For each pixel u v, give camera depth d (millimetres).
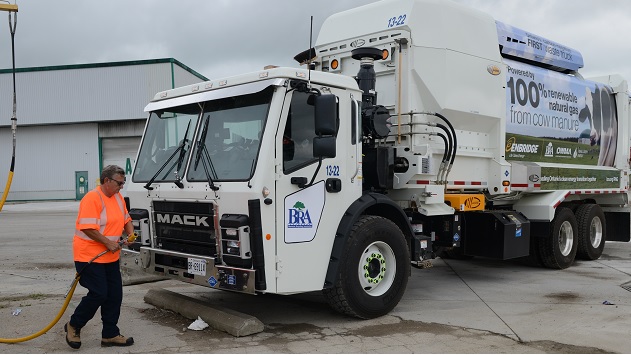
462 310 6504
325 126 5004
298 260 5297
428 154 6805
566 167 9344
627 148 11273
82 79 34969
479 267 9711
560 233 9523
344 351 4934
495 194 8078
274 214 5086
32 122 35500
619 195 11188
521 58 8844
